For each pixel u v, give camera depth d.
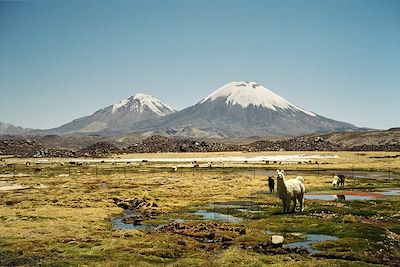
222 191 83.19
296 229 43.28
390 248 35.38
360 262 31.20
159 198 73.81
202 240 40.34
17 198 72.94
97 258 33.53
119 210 61.03
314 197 71.88
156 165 167.88
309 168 140.75
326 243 36.59
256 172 129.62
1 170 145.38
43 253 35.09
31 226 46.72
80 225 47.88
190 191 83.62
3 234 42.41
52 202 68.12
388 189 83.56
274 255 33.56
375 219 48.28
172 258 33.88
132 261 32.44
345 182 96.62
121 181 104.81
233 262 31.48
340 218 47.66
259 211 57.06
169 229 45.22
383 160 175.50
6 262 32.53
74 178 114.38
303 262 30.91
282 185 52.62
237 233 42.00
